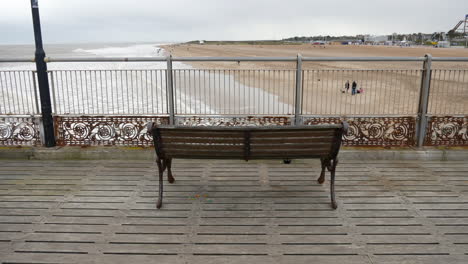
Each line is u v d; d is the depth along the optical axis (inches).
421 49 4603.8
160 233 135.3
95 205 159.0
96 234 134.2
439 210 154.2
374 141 224.8
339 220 145.6
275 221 145.1
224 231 137.0
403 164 212.2
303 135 149.4
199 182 186.5
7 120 225.1
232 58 214.2
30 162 215.9
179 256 120.2
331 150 153.1
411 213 151.4
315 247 125.6
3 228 138.5
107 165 211.2
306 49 5027.1
